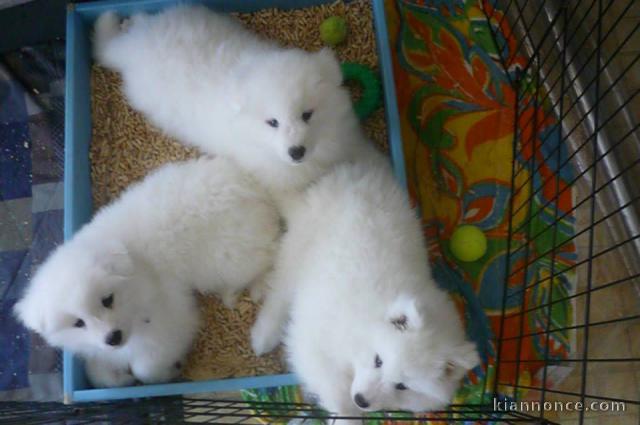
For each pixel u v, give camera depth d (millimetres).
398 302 1140
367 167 1351
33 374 1491
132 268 1241
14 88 1600
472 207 1522
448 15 1595
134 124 1530
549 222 1513
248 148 1331
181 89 1376
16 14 1542
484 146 1546
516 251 1496
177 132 1450
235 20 1522
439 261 1485
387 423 1400
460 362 1135
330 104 1302
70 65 1479
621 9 1525
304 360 1244
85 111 1519
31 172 1583
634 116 1493
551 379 1443
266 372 1430
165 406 1354
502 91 1563
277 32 1555
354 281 1210
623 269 1489
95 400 1350
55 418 1238
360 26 1546
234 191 1312
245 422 1454
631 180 1480
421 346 1122
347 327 1189
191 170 1323
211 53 1378
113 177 1521
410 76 1574
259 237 1331
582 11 1525
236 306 1437
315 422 1413
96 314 1220
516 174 1521
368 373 1167
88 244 1255
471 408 1370
